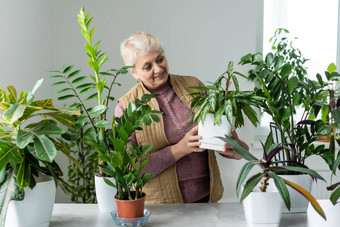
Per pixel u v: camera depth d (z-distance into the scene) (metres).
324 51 3.93
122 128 1.46
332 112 1.62
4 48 2.74
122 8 3.59
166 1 3.61
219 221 1.59
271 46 3.90
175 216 1.66
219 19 3.64
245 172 1.32
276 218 1.45
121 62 3.61
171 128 2.21
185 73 3.67
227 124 1.76
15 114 1.35
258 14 3.81
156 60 2.12
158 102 2.25
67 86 3.55
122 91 3.62
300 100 1.90
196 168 2.24
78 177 3.45
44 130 1.46
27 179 1.42
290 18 3.88
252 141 3.65
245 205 1.48
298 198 1.62
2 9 2.70
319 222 1.39
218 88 1.77
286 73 1.73
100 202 1.73
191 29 3.63
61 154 3.61
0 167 1.37
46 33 3.39
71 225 1.57
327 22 3.90
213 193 2.25
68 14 3.54
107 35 3.58
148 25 3.62
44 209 1.50
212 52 3.66
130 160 1.49
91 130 1.63
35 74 3.22
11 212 1.45
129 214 1.49
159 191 2.20
